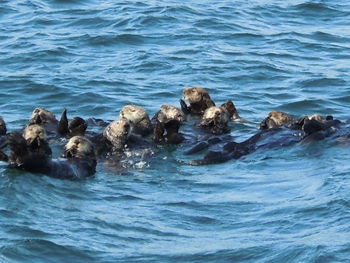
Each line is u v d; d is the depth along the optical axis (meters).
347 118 45.62
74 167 34.03
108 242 28.19
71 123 38.59
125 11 66.31
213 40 60.12
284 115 40.97
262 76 52.75
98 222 29.59
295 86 50.94
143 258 27.17
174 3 68.81
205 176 35.09
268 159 36.84
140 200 32.12
